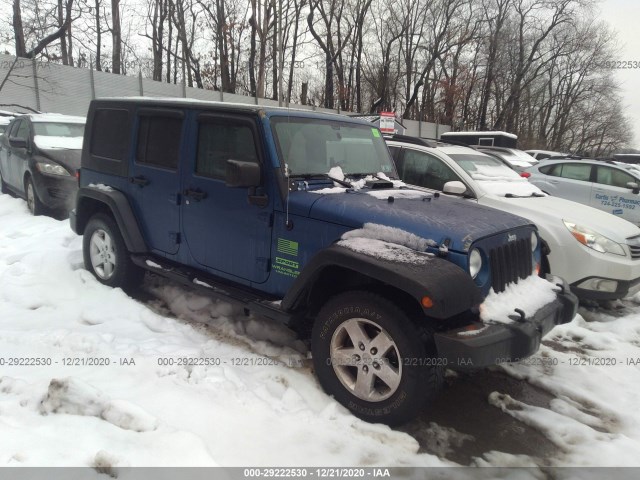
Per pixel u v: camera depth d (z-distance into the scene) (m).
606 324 5.29
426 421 3.37
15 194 10.02
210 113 4.05
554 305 3.48
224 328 4.39
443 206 3.71
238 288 3.95
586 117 47.88
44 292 4.91
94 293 4.93
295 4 31.31
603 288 5.29
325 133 4.11
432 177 6.56
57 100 19.58
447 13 34.38
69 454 2.52
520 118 44.38
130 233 4.71
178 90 22.92
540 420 3.36
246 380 3.51
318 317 3.39
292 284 3.41
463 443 3.13
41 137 8.85
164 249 4.58
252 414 3.10
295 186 3.62
